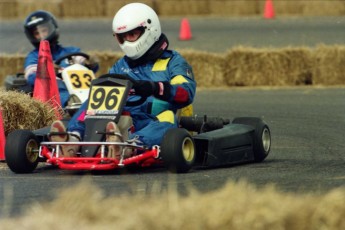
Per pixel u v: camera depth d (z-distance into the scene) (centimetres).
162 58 2816
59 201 1881
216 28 8562
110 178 2497
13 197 2214
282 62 5591
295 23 8738
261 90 5350
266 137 2895
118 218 1741
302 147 3206
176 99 2697
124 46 2781
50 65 3431
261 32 8106
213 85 5603
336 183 2367
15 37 8106
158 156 2578
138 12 2753
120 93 2606
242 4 9906
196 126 2848
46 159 2709
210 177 2494
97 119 2583
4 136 3006
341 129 3672
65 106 3478
